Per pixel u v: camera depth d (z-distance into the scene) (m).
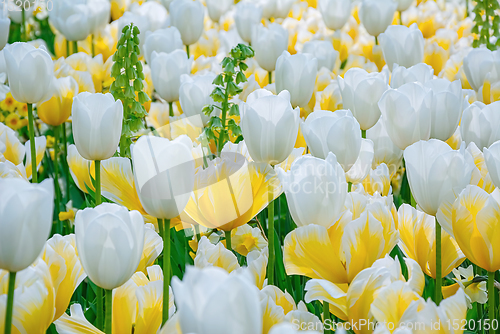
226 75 1.87
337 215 1.64
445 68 2.71
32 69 1.93
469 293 1.74
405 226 1.71
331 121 1.75
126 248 1.57
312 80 2.07
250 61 2.91
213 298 1.40
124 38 1.88
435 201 1.66
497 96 2.15
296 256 1.64
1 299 1.55
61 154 2.79
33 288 1.57
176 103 2.58
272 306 1.60
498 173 1.67
